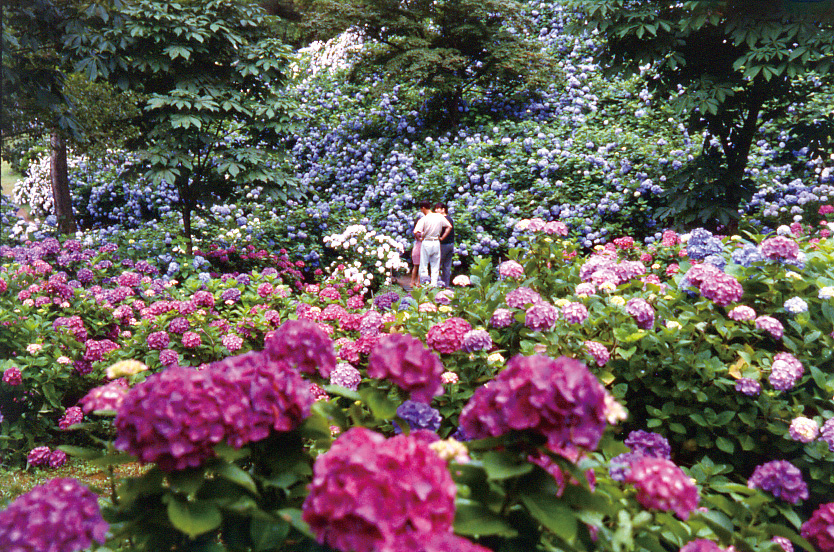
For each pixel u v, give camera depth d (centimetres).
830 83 1039
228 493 158
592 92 1505
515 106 1532
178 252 867
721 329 315
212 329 466
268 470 179
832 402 299
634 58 694
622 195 1079
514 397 156
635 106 1390
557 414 151
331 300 550
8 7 612
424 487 133
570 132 1349
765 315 338
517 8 1535
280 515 150
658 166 1113
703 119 809
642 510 184
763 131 1158
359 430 152
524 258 421
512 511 162
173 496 151
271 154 902
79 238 888
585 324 331
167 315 474
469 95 1611
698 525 202
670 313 336
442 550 131
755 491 211
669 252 571
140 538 159
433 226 939
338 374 300
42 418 425
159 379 158
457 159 1312
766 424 297
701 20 614
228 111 858
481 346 303
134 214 1366
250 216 1088
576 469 156
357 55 1684
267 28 913
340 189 1365
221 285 587
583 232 1059
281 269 961
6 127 671
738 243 415
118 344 504
